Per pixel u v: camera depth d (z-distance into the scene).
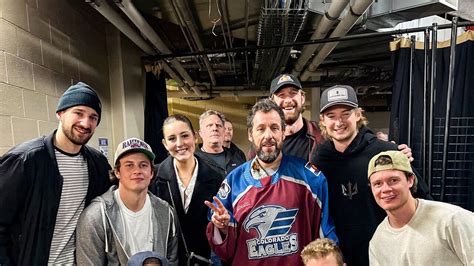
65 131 1.42
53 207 1.38
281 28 2.74
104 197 1.46
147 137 3.71
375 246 1.38
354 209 1.57
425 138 2.38
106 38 3.32
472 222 1.20
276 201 1.43
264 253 1.41
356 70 4.93
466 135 2.43
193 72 5.14
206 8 2.63
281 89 1.84
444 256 1.20
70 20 2.57
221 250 1.44
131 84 3.58
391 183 1.27
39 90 2.11
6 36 1.80
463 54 2.44
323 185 1.49
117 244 1.39
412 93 2.54
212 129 2.68
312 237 1.47
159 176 1.82
